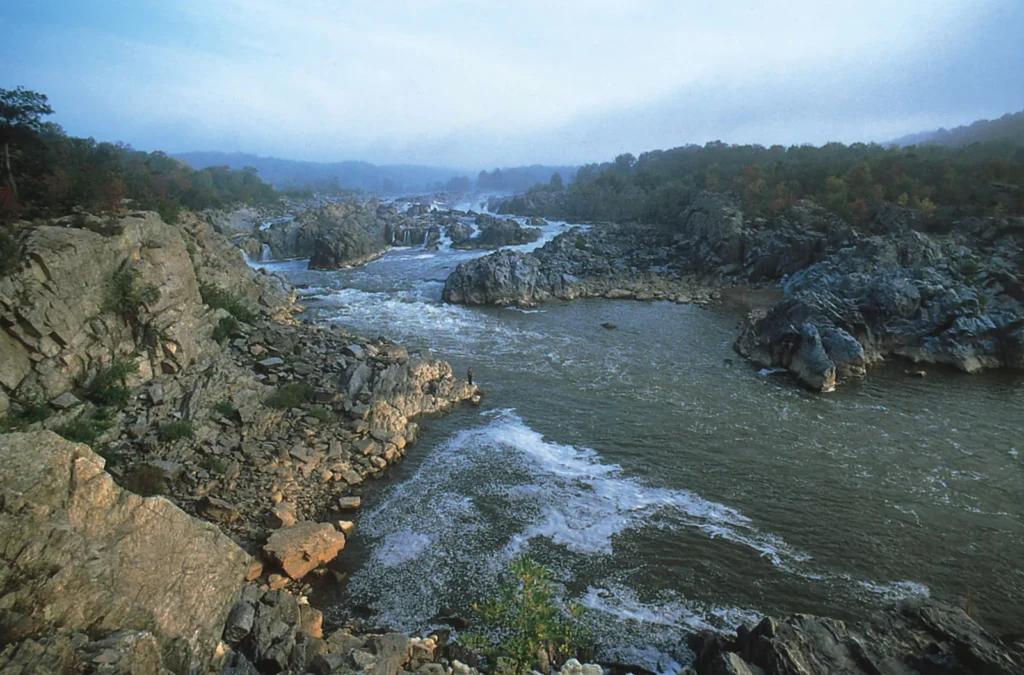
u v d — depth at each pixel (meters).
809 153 167.88
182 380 41.06
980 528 31.59
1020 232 78.56
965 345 58.72
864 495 34.69
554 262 98.25
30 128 53.44
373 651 21.20
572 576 27.58
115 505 16.41
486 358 59.34
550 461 38.31
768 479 36.34
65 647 12.98
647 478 36.41
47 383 34.44
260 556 27.70
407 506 33.12
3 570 13.49
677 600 26.22
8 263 34.59
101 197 49.97
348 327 69.88
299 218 129.88
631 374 54.94
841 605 25.97
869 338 60.09
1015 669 19.38
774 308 62.47
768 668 20.12
